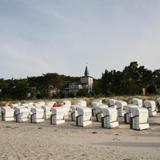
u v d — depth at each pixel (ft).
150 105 111.75
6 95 379.14
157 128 82.43
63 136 67.36
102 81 346.74
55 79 472.85
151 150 48.67
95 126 88.53
